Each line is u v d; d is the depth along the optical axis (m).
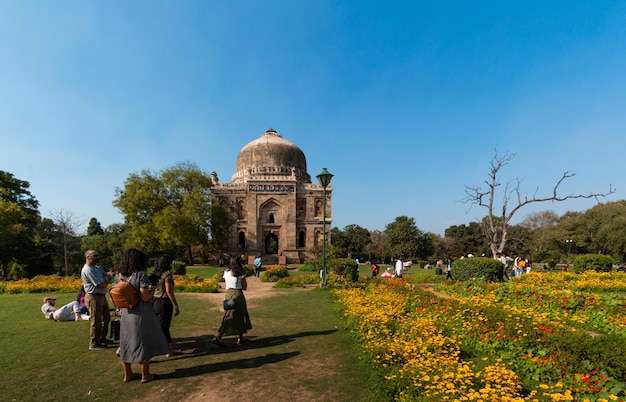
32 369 6.45
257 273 27.33
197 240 41.66
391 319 9.30
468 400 4.73
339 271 21.00
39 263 36.84
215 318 10.94
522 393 5.51
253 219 47.44
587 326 9.73
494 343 7.31
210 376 6.25
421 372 5.41
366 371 6.53
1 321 10.26
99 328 7.67
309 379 6.18
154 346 5.97
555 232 64.75
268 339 8.64
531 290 12.32
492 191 29.28
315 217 48.91
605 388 5.21
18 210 32.94
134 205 41.34
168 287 7.23
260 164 51.34
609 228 52.94
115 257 49.59
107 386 5.78
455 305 9.45
